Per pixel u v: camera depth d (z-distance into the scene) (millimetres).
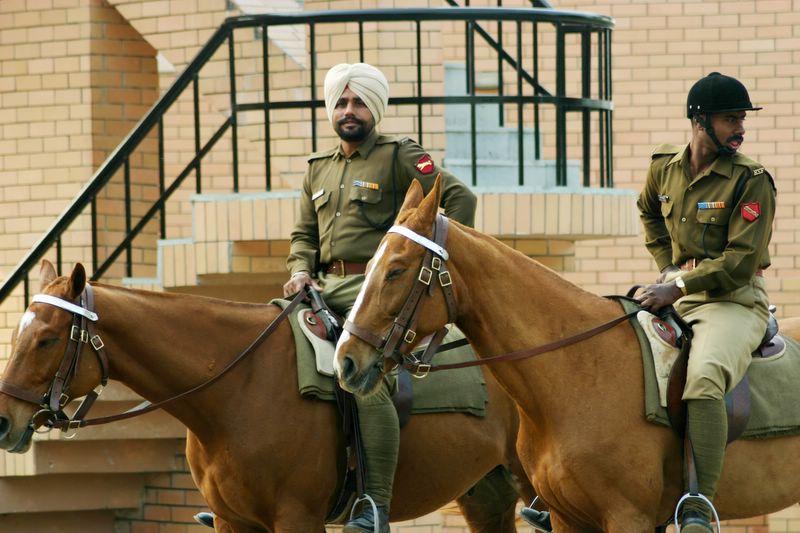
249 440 11273
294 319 11812
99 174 16703
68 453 16797
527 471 10914
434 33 17344
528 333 10375
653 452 10352
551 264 16266
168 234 21422
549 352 10383
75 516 18125
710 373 10352
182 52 18969
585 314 10586
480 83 20938
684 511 10305
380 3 17562
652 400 10359
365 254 12398
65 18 20234
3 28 20594
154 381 11234
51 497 17453
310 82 17453
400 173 12469
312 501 11477
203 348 11336
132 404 16391
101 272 17094
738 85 10977
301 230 12969
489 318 10352
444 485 12422
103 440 17125
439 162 17156
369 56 17281
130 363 11133
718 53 20875
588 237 15867
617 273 20500
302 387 11398
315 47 17250
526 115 20984
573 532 10719
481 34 18453
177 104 21922
